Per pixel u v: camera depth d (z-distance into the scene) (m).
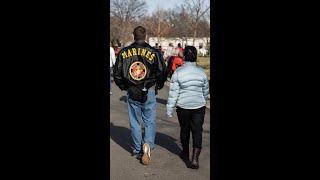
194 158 5.71
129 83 5.66
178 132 8.20
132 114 5.97
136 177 5.33
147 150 5.84
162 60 5.65
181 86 5.63
